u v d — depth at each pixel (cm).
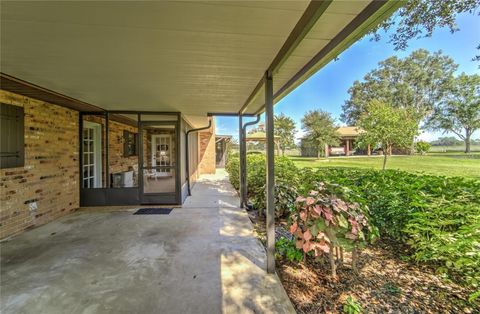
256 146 2475
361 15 158
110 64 254
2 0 140
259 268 264
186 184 673
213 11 156
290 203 396
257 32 186
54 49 216
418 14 543
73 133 514
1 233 348
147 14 160
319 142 2072
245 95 399
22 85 328
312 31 181
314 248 225
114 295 217
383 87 2638
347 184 380
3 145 348
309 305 199
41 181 421
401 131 663
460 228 212
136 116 599
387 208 288
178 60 243
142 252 307
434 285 215
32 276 249
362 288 216
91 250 313
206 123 814
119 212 505
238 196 673
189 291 223
